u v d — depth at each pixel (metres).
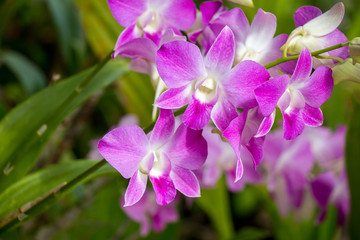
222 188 0.71
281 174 0.63
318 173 0.66
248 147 0.41
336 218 0.67
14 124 0.51
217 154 0.62
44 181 0.48
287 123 0.41
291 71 0.43
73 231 0.71
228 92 0.41
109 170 0.47
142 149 0.41
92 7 0.67
